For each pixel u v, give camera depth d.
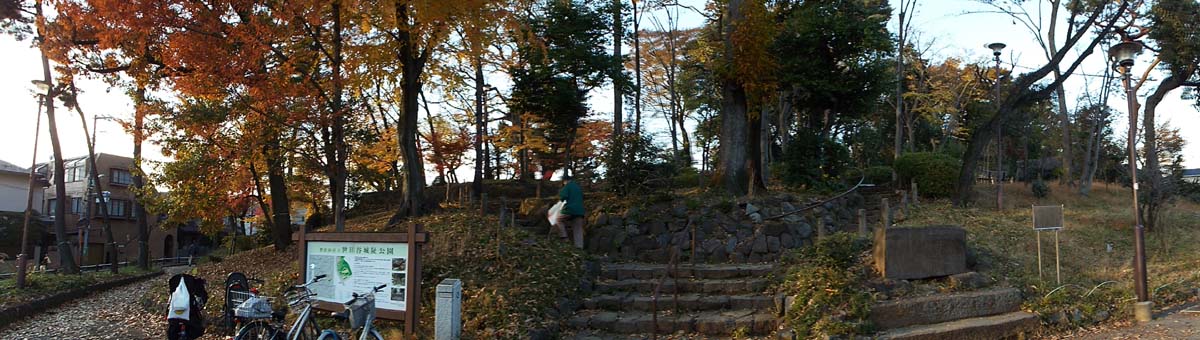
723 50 19.00
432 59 16.52
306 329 7.94
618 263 12.50
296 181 23.64
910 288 9.66
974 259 11.12
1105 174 30.34
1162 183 15.16
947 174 19.58
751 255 12.71
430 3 12.42
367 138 21.28
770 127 35.41
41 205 44.94
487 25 13.59
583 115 25.67
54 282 16.75
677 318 9.16
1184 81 21.02
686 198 14.94
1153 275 12.08
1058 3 23.98
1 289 14.91
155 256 48.81
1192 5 19.09
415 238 8.34
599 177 16.17
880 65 21.14
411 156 15.90
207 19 12.58
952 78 34.62
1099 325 9.63
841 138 40.00
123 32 12.35
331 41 14.63
